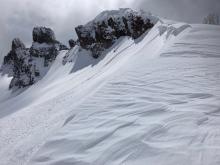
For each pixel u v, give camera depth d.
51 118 22.91
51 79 80.81
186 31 34.34
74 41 92.75
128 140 8.12
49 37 104.56
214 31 30.16
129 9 64.81
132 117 9.78
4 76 137.25
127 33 61.56
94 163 7.63
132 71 17.19
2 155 18.81
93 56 69.56
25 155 15.46
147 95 11.97
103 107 11.63
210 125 7.84
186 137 7.38
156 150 7.16
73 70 72.00
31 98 62.00
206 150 6.56
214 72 14.27
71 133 9.81
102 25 68.00
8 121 34.38
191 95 10.95
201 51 20.75
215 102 9.74
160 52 23.69
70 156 8.41
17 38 110.62
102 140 8.71
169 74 14.91
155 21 56.22
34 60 98.44
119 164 7.14
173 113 9.23
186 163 6.25
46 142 9.74
